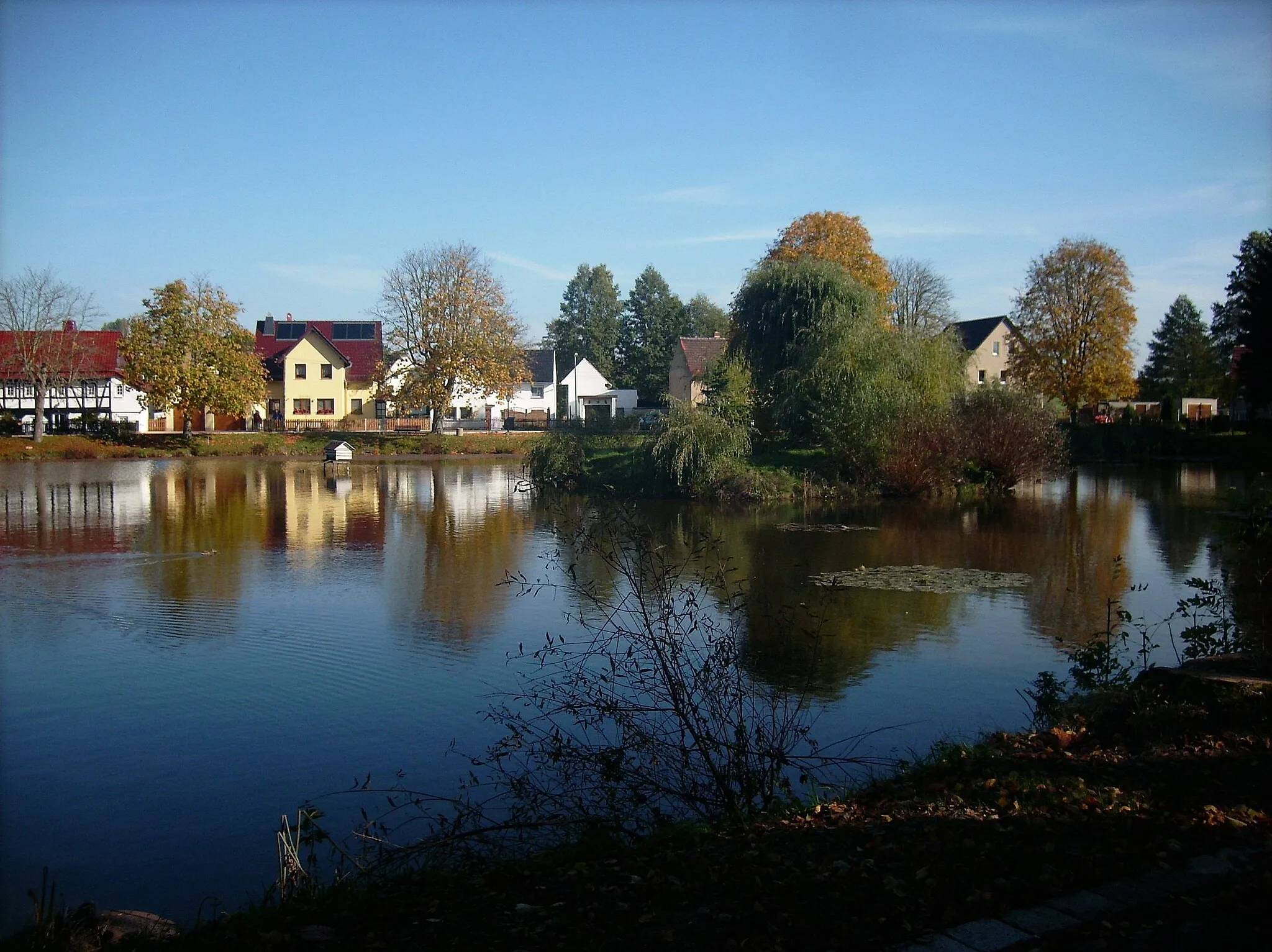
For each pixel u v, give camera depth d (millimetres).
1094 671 9141
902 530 21562
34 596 14406
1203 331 72500
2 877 6051
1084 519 23359
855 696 9227
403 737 8461
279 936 4148
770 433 35062
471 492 31531
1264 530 9484
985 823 5078
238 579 15695
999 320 64625
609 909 4348
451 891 4852
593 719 7559
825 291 35156
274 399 66000
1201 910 3936
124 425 52375
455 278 52844
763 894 4344
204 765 7906
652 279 90625
